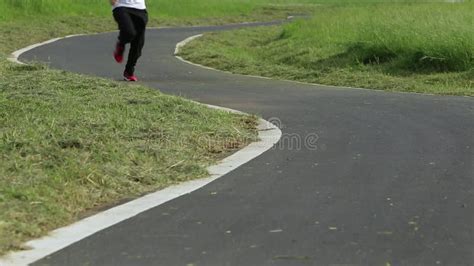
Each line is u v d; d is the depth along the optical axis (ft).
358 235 22.90
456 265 20.54
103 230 23.68
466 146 34.78
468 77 58.80
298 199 26.73
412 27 71.67
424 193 27.35
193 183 29.27
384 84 56.95
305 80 60.90
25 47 81.71
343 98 50.08
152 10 139.03
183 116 39.01
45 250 21.93
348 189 27.94
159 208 26.00
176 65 70.08
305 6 175.73
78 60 71.26
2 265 20.76
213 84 57.31
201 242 22.45
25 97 39.09
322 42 79.71
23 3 112.47
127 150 31.53
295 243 22.25
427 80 59.47
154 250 21.84
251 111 44.68
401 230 23.36
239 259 21.03
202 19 138.00
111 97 41.04
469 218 24.52
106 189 27.71
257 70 66.18
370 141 36.14
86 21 112.68
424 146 34.88
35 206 24.79
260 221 24.35
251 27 120.37
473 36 63.77
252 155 33.68
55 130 33.12
